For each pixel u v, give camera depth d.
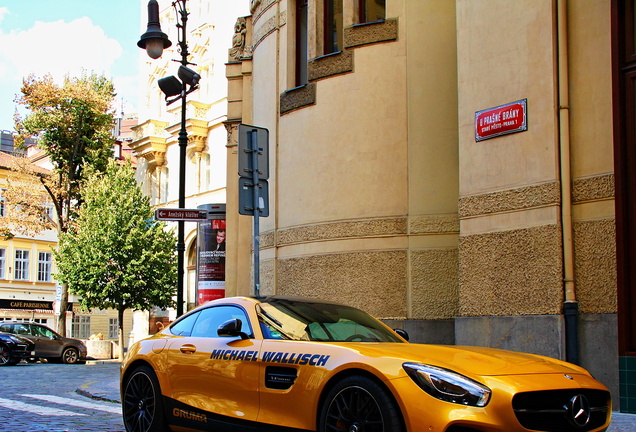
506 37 11.22
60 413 10.04
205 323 7.07
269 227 15.95
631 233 9.55
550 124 10.47
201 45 42.78
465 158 11.69
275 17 16.52
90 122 45.22
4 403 11.46
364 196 14.07
